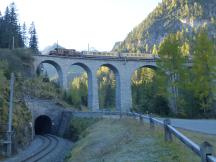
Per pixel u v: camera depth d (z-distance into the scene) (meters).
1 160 27.27
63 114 54.78
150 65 73.00
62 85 67.25
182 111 51.16
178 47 48.53
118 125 30.20
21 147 33.94
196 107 51.16
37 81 65.88
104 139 24.70
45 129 57.88
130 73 71.12
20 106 40.44
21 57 66.88
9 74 52.16
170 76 49.25
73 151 27.09
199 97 47.09
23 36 106.50
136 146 16.47
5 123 32.00
